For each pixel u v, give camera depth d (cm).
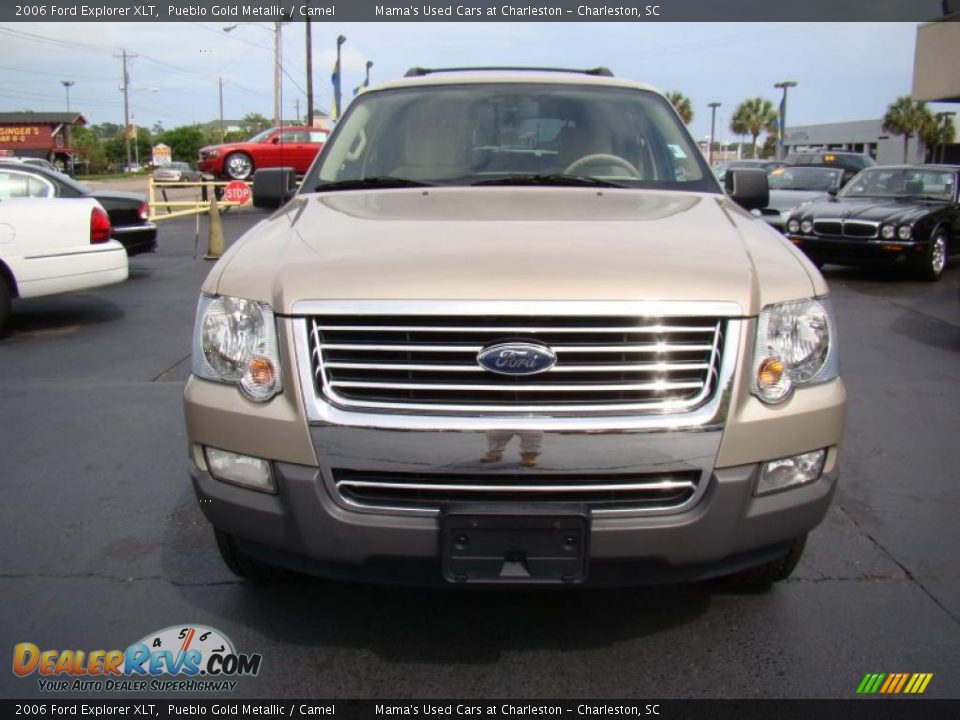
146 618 317
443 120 415
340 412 249
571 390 246
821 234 1213
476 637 304
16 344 771
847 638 302
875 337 801
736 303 251
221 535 316
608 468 246
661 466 248
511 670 285
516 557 249
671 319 248
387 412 248
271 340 258
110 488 440
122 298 1015
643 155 397
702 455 249
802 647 296
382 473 251
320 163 407
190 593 335
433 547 252
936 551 369
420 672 284
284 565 273
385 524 251
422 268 255
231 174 2398
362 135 416
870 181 1329
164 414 562
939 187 1264
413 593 332
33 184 943
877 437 515
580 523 245
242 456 263
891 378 650
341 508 254
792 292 267
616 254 266
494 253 264
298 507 255
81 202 834
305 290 253
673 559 255
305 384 251
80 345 767
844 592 334
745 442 253
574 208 330
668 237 289
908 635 304
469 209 328
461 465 246
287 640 303
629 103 428
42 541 379
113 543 378
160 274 1214
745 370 253
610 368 246
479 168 391
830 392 273
